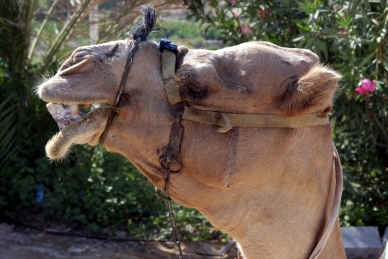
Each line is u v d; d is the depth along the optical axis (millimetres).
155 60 2166
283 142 2166
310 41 5293
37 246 6051
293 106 2127
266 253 2270
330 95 2100
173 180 2223
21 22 6645
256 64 2174
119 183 6730
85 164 6957
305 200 2246
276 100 2154
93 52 2111
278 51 2250
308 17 5547
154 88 2135
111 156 7000
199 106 2127
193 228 6523
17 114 6891
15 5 6707
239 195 2213
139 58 2145
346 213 6363
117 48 2152
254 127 2148
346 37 5266
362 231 5766
